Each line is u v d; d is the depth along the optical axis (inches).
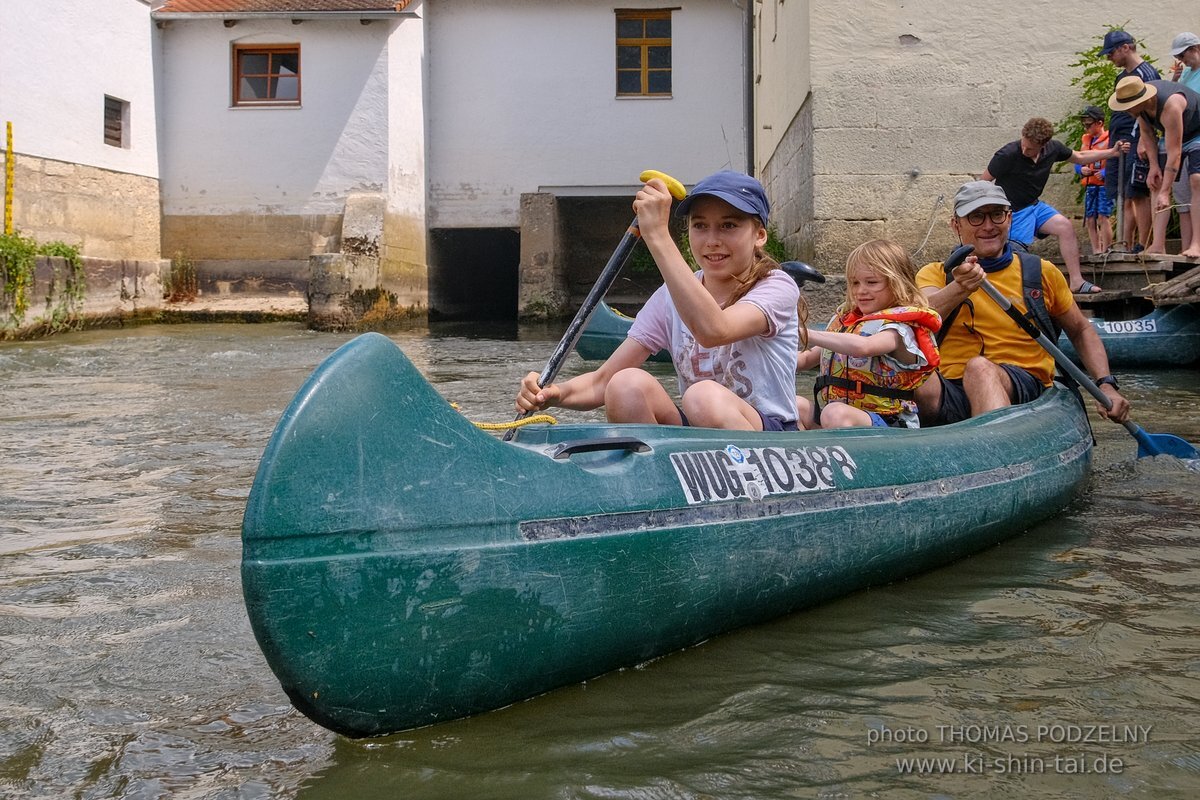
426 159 759.7
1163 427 239.6
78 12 618.5
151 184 696.4
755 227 128.3
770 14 605.6
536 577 91.5
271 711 95.3
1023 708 93.9
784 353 128.7
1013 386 179.6
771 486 113.0
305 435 81.7
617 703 95.3
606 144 753.6
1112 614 118.0
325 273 617.0
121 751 87.7
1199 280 314.5
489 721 91.9
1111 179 382.9
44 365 402.3
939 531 134.0
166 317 674.2
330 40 695.7
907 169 432.5
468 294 851.4
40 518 164.2
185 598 126.3
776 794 79.7
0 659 107.8
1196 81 356.5
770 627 115.1
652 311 136.3
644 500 100.0
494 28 752.3
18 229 576.4
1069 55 426.9
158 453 218.5
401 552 84.6
